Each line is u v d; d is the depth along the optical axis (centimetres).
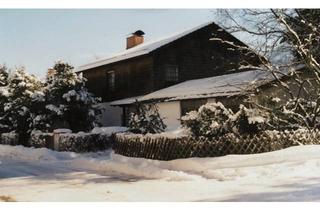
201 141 1256
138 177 1176
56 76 2444
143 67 2672
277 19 1515
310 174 954
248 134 1220
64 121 2425
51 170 1412
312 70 1465
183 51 2711
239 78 2069
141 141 1427
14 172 1391
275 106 1425
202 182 1007
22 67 2717
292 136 1251
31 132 2380
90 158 1670
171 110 2189
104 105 2972
